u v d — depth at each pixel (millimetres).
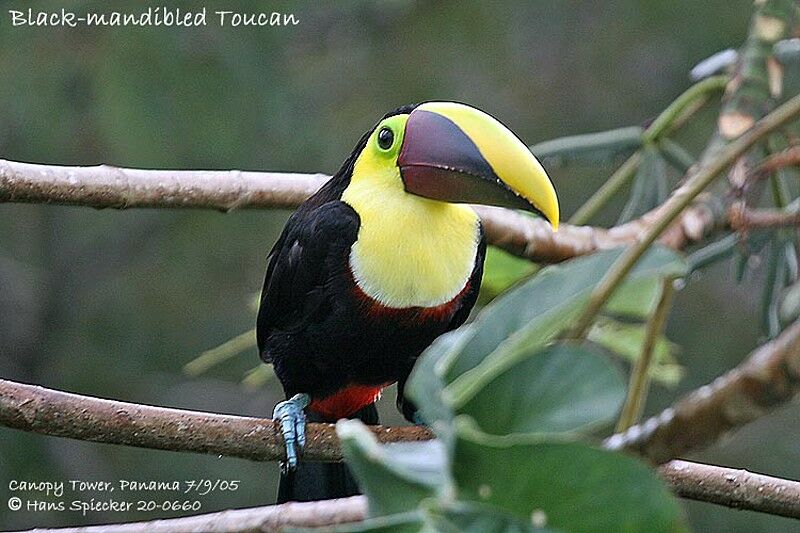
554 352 4164
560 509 3965
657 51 20188
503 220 9062
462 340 4312
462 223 8398
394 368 8617
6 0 16125
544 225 9234
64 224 20938
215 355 10219
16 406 6660
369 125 18984
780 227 8578
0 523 17297
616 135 9922
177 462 17375
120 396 19156
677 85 19844
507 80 20062
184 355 19281
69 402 6734
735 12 19156
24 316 20484
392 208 8211
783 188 9430
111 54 16078
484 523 3990
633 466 3887
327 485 8508
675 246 9305
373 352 8492
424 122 8086
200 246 19609
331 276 8305
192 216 19312
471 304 8633
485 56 19703
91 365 19578
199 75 16156
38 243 20938
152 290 19984
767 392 4676
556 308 4316
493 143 7695
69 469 17703
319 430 7746
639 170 9945
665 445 4812
